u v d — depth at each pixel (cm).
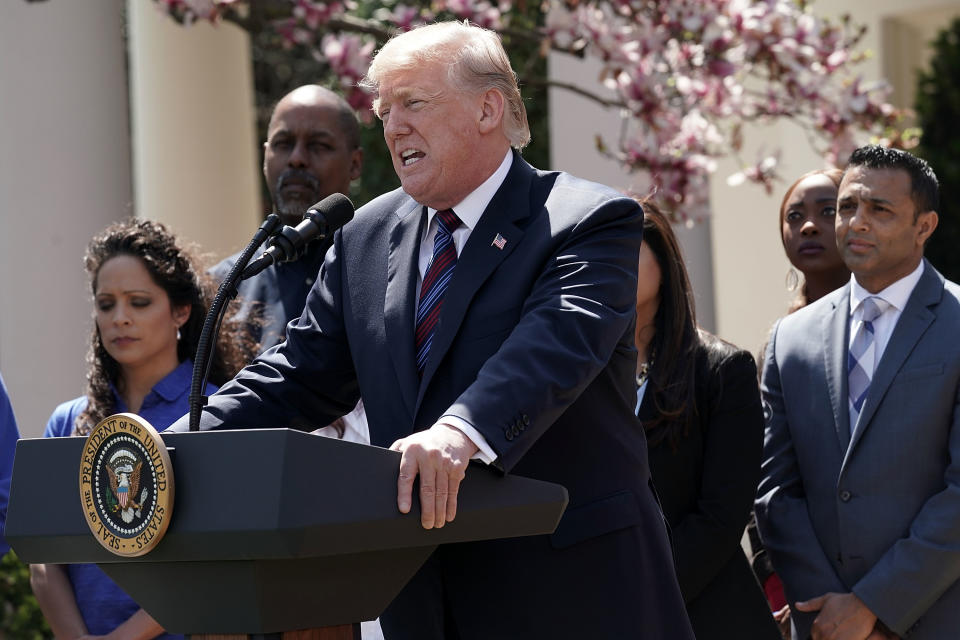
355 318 417
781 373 609
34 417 936
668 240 580
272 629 315
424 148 396
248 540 288
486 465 341
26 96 959
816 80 967
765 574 643
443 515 321
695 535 548
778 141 1248
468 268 394
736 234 1271
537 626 386
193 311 613
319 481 295
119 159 1011
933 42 1250
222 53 1127
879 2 1244
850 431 577
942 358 559
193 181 1098
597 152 1108
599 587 388
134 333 588
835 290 664
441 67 396
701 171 957
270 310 648
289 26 979
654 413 566
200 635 326
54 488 325
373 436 405
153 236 606
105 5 1012
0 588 901
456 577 394
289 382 417
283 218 712
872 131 1006
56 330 951
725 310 1280
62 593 574
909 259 581
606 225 392
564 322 366
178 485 298
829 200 693
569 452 394
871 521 559
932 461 554
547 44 959
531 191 410
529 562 388
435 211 418
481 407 341
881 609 536
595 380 398
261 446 289
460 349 389
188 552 298
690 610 550
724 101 970
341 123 725
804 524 582
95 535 311
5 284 938
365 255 428
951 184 1248
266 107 1917
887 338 582
